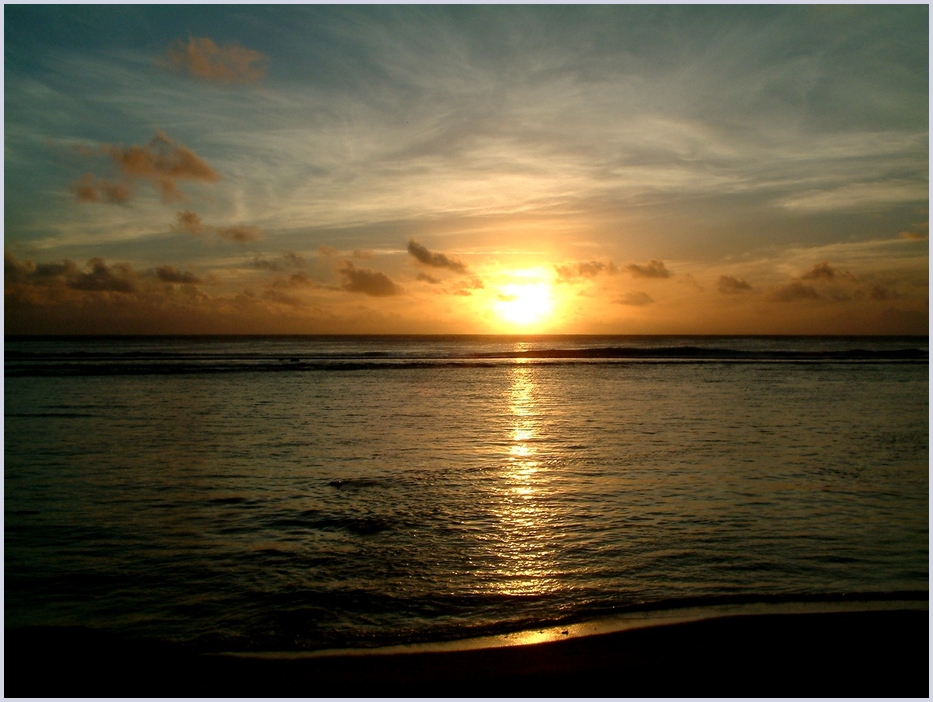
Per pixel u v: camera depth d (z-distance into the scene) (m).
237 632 7.32
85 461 16.08
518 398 31.05
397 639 7.18
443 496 12.71
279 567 9.12
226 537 10.37
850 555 9.55
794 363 58.66
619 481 13.92
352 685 6.32
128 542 10.16
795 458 16.36
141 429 21.14
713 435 19.89
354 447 17.91
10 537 10.40
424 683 6.36
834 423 22.48
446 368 53.12
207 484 13.73
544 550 9.74
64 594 8.28
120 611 7.83
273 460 16.16
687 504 12.15
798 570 8.99
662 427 21.62
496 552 9.66
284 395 32.12
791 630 7.32
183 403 28.58
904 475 14.52
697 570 8.99
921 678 6.42
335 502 12.31
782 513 11.59
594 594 8.24
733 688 6.27
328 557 9.48
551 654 6.87
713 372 48.38
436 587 8.46
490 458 16.36
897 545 9.98
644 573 8.89
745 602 8.02
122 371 46.56
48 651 6.91
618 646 7.02
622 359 66.88
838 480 14.03
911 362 59.66
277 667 6.64
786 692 6.21
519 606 7.94
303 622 7.55
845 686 6.31
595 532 10.55
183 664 6.68
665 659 6.76
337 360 64.12
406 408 27.02
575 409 26.66
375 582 8.61
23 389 34.44
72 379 40.44
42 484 13.74
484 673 6.54
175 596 8.23
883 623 7.48
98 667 6.62
